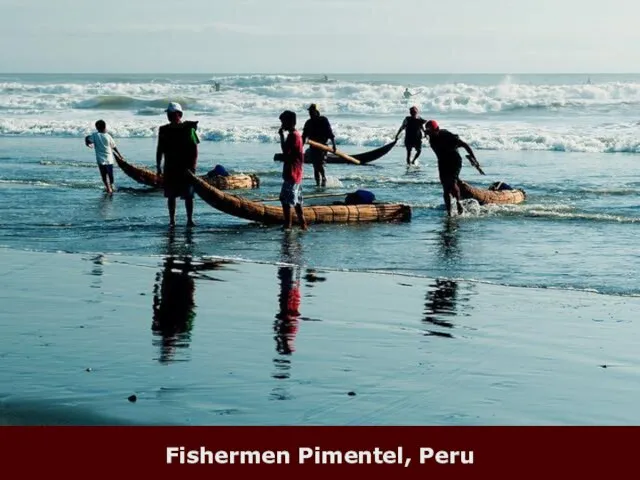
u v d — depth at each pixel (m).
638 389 7.34
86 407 6.80
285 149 15.42
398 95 61.41
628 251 13.68
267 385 7.36
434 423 6.58
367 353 8.34
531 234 15.22
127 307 10.12
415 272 12.27
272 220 16.17
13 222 16.23
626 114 47.84
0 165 26.59
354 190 20.98
